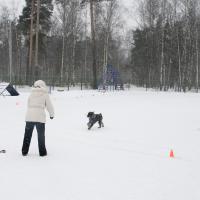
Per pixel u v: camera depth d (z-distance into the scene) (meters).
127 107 22.80
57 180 7.62
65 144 11.46
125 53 75.31
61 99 28.03
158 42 54.72
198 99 30.38
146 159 9.61
